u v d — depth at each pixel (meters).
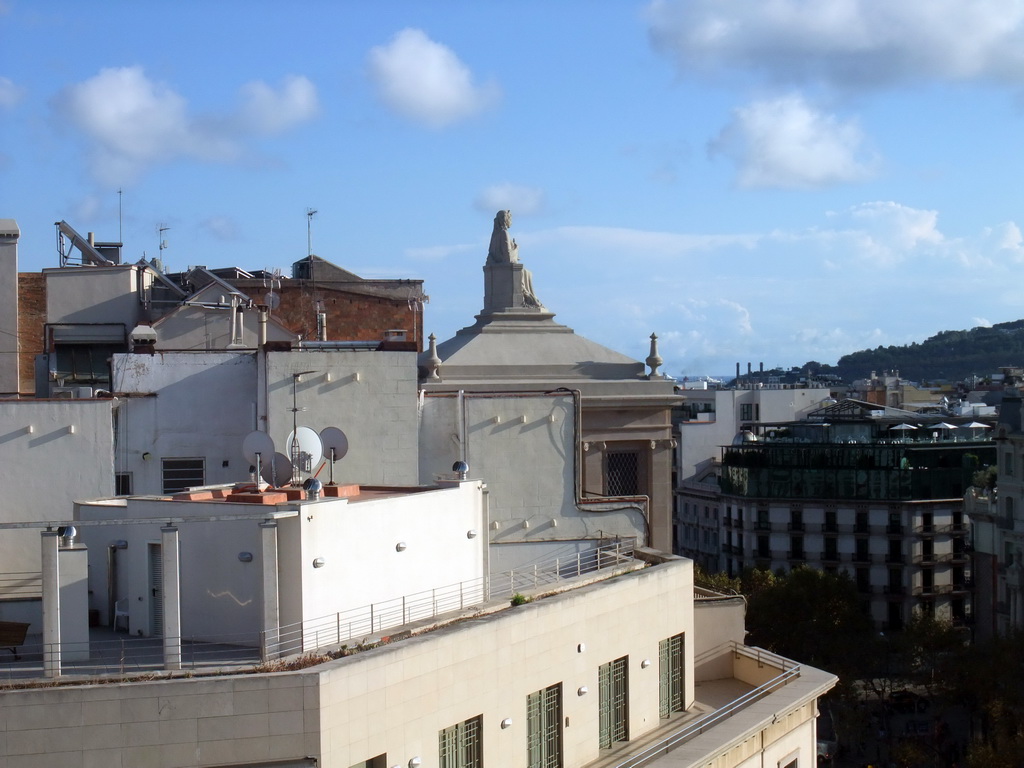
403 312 62.41
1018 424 94.06
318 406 34.00
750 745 29.05
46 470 31.14
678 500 137.88
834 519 115.62
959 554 113.94
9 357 44.38
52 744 18.97
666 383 47.00
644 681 29.52
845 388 198.50
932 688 80.94
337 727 20.16
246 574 22.52
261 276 65.19
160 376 33.94
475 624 23.70
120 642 23.27
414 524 25.33
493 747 23.86
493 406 37.25
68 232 57.22
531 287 49.56
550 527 37.53
